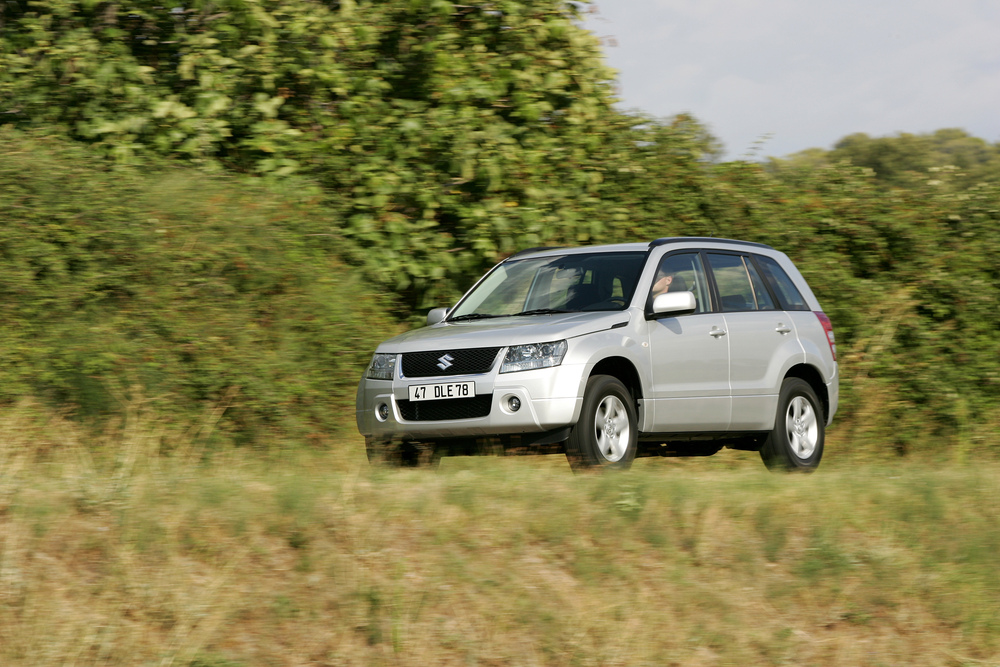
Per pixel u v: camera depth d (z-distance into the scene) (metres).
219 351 36.97
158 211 39.78
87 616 18.98
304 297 40.66
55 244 38.22
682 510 25.58
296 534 22.16
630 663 20.17
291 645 19.30
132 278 38.12
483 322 32.91
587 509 25.03
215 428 35.53
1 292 35.91
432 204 46.56
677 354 33.00
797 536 25.75
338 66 47.91
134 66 46.56
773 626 22.41
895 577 24.59
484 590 21.47
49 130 45.28
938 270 54.53
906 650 22.39
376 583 20.98
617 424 31.12
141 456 29.38
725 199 54.12
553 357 29.86
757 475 30.55
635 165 52.09
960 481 31.45
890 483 30.53
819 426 38.22
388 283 46.56
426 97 50.06
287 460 33.16
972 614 23.70
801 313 38.66
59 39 46.50
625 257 34.25
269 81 46.56
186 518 22.17
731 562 24.22
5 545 20.41
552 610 21.19
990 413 50.19
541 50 50.47
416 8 48.41
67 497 22.75
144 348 35.81
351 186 47.62
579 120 50.66
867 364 50.41
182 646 18.53
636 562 23.55
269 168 45.97
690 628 21.61
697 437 33.97
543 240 47.34
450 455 31.55
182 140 46.56
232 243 40.00
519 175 47.72
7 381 33.28
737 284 36.72
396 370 31.28
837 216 56.03
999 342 53.25
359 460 33.31
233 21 46.84
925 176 58.62
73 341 34.81
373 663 19.16
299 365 38.47
